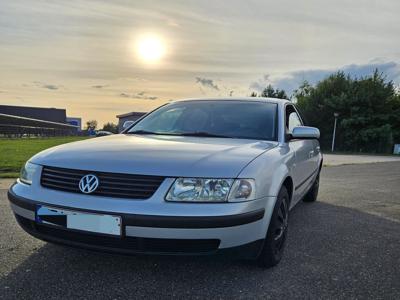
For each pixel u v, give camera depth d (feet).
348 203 20.13
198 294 8.41
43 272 9.30
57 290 8.39
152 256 8.03
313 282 9.26
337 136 118.32
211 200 7.97
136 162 8.40
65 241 8.52
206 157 8.71
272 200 9.16
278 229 10.23
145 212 7.78
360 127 114.42
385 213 17.74
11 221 13.79
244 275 9.50
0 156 38.47
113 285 8.71
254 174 8.54
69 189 8.47
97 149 9.42
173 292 8.46
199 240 7.91
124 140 10.80
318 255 11.27
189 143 10.19
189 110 13.66
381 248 12.17
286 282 9.20
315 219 16.08
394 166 50.62
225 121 12.67
